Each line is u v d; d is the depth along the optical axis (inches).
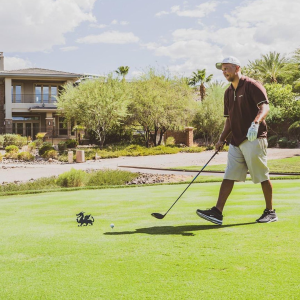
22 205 246.2
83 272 96.2
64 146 1231.5
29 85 1540.4
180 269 96.0
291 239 121.1
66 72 1562.5
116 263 102.7
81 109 1149.1
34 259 109.6
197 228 145.3
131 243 124.0
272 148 1238.9
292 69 1740.9
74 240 131.5
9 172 737.0
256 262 99.3
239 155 156.5
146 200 248.8
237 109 155.4
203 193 285.3
